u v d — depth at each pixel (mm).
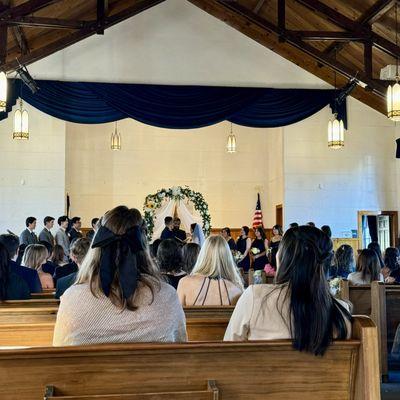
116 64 10125
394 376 4582
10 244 4402
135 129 14094
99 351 1633
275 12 9828
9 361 1603
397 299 4742
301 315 1797
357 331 1840
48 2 7648
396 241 12117
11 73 8914
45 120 11547
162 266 3975
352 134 12250
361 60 9781
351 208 12141
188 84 10281
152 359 1683
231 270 3328
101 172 13812
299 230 1955
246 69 10430
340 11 8539
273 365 1779
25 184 11391
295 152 12156
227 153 14406
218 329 2686
